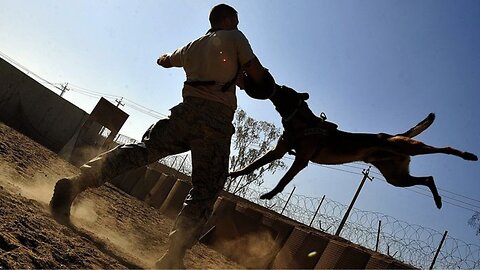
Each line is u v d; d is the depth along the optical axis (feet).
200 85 10.37
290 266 21.85
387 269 18.19
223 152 10.62
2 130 28.84
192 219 10.27
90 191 20.88
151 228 18.29
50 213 10.30
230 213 26.27
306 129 12.67
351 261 19.39
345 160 12.79
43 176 17.24
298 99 12.89
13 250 6.82
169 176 35.70
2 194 9.71
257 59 10.75
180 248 10.18
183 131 10.42
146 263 10.21
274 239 23.58
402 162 13.37
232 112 10.74
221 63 10.37
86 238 9.69
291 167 12.74
